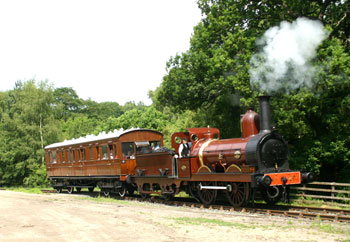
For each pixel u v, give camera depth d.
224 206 15.05
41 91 45.03
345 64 16.36
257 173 13.33
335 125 18.19
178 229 10.20
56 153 29.08
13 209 15.70
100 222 11.44
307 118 18.94
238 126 24.61
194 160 16.48
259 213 13.35
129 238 9.09
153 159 19.08
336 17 19.17
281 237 9.00
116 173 21.20
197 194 17.09
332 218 11.44
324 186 20.19
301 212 12.32
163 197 18.97
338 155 18.17
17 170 43.31
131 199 20.61
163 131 38.59
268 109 13.95
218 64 19.83
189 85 23.45
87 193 26.36
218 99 24.61
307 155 18.53
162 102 25.94
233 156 14.42
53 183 30.16
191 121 31.72
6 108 53.12
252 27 20.95
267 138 13.63
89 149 24.28
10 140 44.47
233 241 8.68
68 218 12.45
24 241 8.99
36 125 44.06
